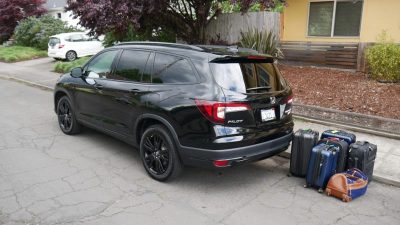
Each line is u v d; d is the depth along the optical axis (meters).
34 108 9.84
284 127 5.26
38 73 16.16
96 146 6.75
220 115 4.53
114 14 10.49
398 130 6.91
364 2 11.91
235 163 4.69
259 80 5.02
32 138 7.20
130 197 4.82
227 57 4.77
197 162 4.77
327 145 5.09
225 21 13.92
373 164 5.29
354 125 7.41
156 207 4.57
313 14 13.14
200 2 12.16
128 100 5.59
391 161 5.89
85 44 20.00
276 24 13.58
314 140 5.27
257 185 5.25
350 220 4.34
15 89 12.95
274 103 5.04
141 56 5.68
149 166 5.40
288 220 4.32
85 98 6.64
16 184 5.16
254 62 5.12
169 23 13.06
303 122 7.95
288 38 13.92
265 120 4.95
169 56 5.27
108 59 6.31
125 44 6.17
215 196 4.89
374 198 4.90
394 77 9.75
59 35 19.61
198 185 5.21
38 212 4.41
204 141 4.63
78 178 5.38
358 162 5.06
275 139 5.10
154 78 5.35
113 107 5.96
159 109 5.04
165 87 5.12
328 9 12.74
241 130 4.67
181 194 4.93
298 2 13.36
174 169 5.06
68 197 4.79
